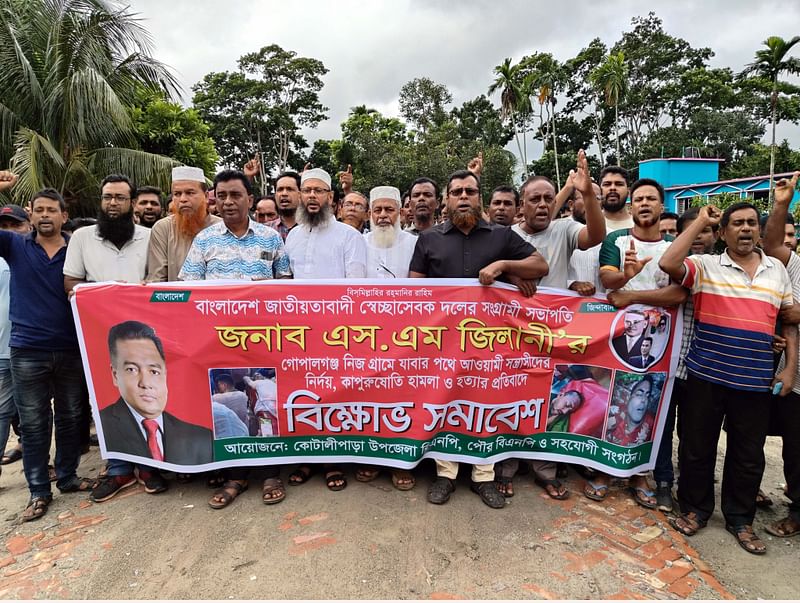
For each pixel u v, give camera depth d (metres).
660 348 3.41
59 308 3.33
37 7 10.60
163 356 3.34
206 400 3.36
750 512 3.15
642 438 3.45
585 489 3.52
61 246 3.43
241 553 2.79
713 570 2.88
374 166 31.94
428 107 39.91
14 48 10.38
